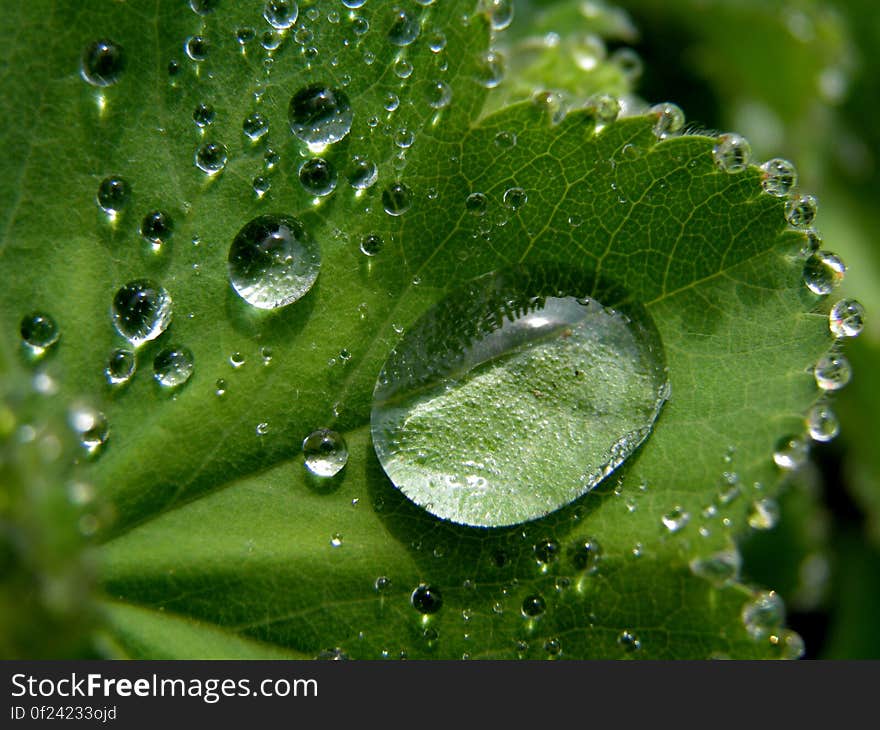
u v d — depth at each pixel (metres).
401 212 0.12
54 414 0.11
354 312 0.12
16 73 0.12
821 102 0.15
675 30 0.15
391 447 0.12
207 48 0.12
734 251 0.12
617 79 0.14
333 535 0.12
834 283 0.12
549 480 0.12
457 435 0.12
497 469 0.12
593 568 0.12
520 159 0.12
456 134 0.12
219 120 0.12
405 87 0.12
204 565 0.12
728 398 0.12
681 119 0.12
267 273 0.12
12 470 0.11
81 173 0.12
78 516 0.11
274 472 0.12
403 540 0.12
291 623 0.12
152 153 0.12
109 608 0.12
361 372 0.12
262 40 0.12
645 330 0.12
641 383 0.12
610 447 0.12
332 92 0.12
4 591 0.11
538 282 0.12
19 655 0.11
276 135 0.12
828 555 0.14
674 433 0.12
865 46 0.15
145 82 0.12
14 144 0.12
